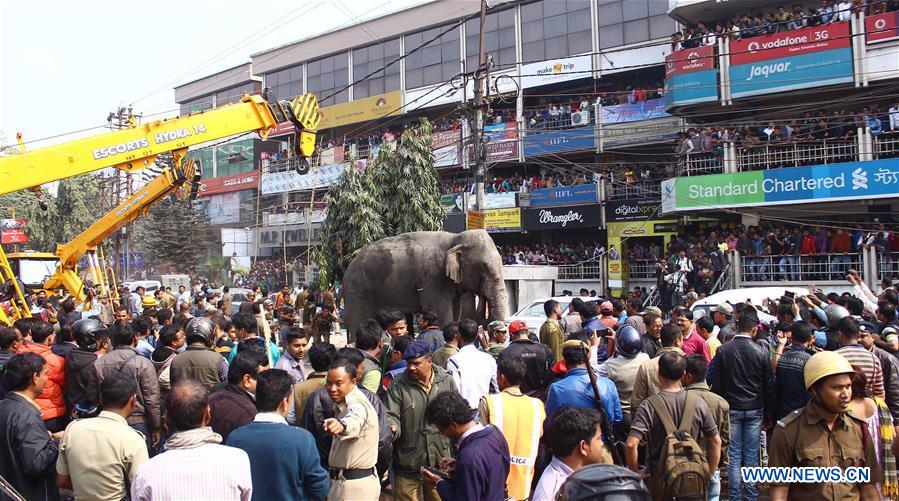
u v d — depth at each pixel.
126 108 29.94
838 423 4.01
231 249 43.69
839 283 19.28
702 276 20.64
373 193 19.97
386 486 6.48
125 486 4.30
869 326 7.81
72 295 18.62
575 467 3.57
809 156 21.02
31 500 4.68
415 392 5.30
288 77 41.81
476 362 6.04
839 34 20.52
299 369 6.66
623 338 6.38
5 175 12.22
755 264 20.77
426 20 34.91
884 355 6.15
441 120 35.00
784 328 7.34
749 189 21.09
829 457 3.96
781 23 21.45
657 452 4.73
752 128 22.45
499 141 30.25
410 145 19.95
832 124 21.06
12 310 15.24
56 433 6.02
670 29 27.84
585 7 29.89
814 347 6.87
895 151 19.27
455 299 11.69
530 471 4.68
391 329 7.36
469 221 17.59
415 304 11.94
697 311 13.96
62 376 6.49
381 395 6.01
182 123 13.85
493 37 32.72
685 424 4.68
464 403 4.06
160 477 3.47
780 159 21.62
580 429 3.54
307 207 38.03
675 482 4.36
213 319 8.66
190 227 42.44
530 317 15.34
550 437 3.66
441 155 32.16
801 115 22.25
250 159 42.25
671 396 4.79
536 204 28.83
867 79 20.11
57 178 12.66
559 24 30.64
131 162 13.46
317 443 4.94
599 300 10.83
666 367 4.85
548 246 28.94
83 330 6.53
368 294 12.20
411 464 5.25
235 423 4.77
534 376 6.34
